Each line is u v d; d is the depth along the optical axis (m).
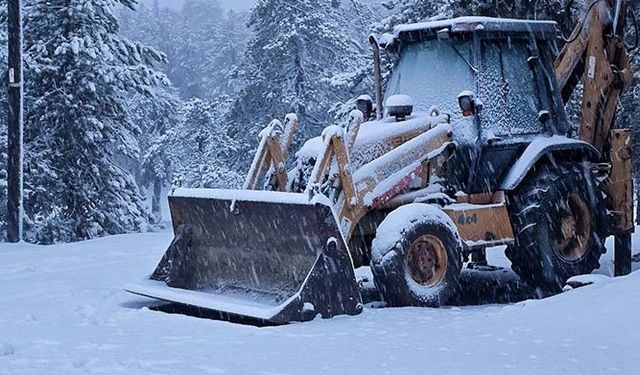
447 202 10.67
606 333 7.39
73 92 26.28
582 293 8.69
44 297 10.70
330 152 9.80
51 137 26.33
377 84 11.70
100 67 26.14
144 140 55.00
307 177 10.60
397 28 11.66
